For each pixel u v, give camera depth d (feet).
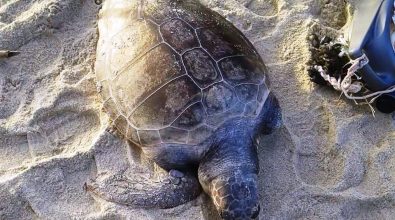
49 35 6.30
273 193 5.24
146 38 5.27
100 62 5.55
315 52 5.96
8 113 5.74
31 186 5.19
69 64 6.12
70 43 6.26
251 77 5.15
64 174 5.33
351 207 5.16
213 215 5.09
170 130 4.94
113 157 5.42
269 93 5.34
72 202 5.16
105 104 5.38
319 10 6.59
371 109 5.67
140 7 5.59
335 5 6.57
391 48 5.37
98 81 5.50
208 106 4.93
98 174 5.31
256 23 6.46
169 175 5.17
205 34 5.26
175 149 5.00
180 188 5.09
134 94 5.09
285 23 6.42
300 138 5.60
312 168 5.45
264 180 5.32
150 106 4.99
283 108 5.82
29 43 6.24
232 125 4.98
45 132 5.63
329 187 5.26
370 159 5.41
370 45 5.42
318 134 5.64
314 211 5.13
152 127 5.00
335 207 5.14
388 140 5.52
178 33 5.23
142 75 5.09
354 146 5.47
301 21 6.41
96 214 5.04
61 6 6.31
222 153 4.94
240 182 4.73
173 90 4.95
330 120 5.67
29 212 5.13
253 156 5.04
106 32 5.68
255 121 5.12
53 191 5.22
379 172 5.31
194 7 5.66
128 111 5.13
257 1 6.66
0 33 6.17
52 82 5.96
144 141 5.09
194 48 5.13
